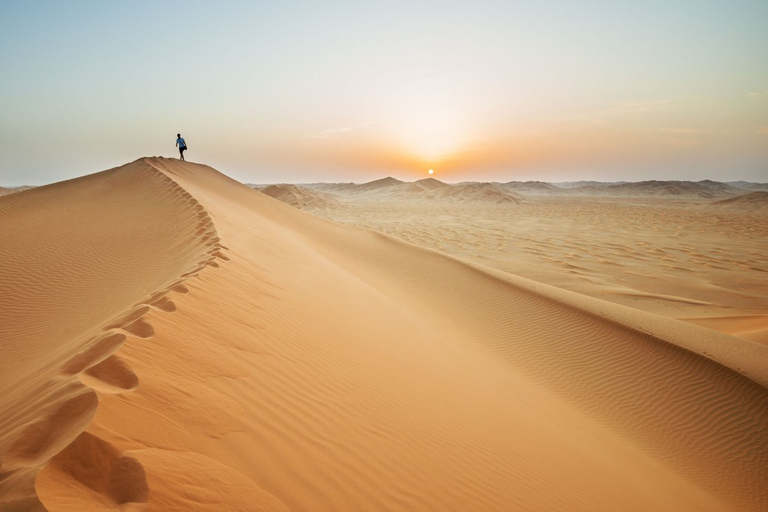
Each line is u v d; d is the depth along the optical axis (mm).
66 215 17328
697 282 24203
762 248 36156
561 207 93188
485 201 117062
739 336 13008
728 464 7633
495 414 6328
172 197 18875
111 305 8312
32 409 2787
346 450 3615
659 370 10156
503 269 27172
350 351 6504
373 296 12711
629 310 13758
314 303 8703
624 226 53500
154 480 2316
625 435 8164
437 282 17281
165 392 3207
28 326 8141
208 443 2920
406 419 4785
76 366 3471
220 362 4172
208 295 5996
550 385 9797
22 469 2186
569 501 4402
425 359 7973
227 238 12016
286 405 3936
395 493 3326
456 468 4113
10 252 12547
